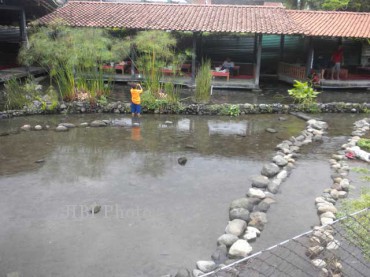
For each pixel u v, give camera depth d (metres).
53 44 11.84
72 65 11.88
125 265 4.39
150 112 11.52
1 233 5.00
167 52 12.74
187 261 4.48
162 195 6.18
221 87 15.16
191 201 5.99
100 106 11.39
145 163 7.57
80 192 6.23
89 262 4.43
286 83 16.88
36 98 11.47
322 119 11.41
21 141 8.73
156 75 12.51
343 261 4.30
